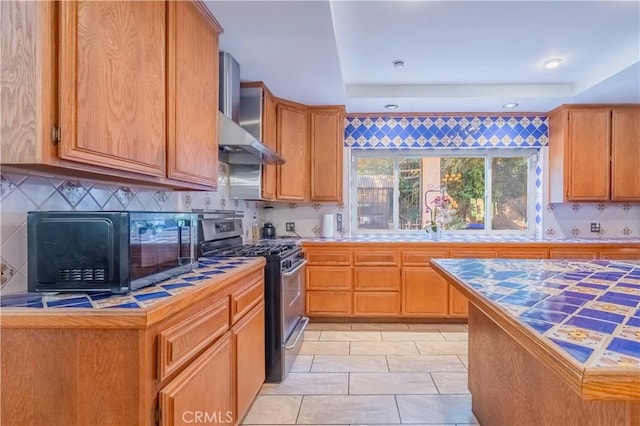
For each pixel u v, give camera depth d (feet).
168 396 3.79
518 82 11.40
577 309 3.69
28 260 4.09
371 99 11.87
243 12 6.54
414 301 11.91
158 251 4.83
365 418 6.60
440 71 10.51
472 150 13.82
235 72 8.75
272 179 11.55
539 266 6.45
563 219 13.46
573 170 12.33
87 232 4.11
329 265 12.00
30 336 3.56
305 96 11.53
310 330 11.44
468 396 7.36
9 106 3.54
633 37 8.34
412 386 7.78
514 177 13.92
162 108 5.38
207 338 4.81
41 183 4.59
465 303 11.83
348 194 13.78
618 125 12.22
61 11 3.62
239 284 6.07
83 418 3.55
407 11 7.25
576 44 8.72
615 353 2.54
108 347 3.56
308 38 7.55
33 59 3.51
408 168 14.10
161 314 3.73
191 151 6.20
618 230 13.42
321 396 7.38
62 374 3.56
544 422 4.26
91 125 3.97
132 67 4.68
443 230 14.03
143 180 5.27
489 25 7.81
